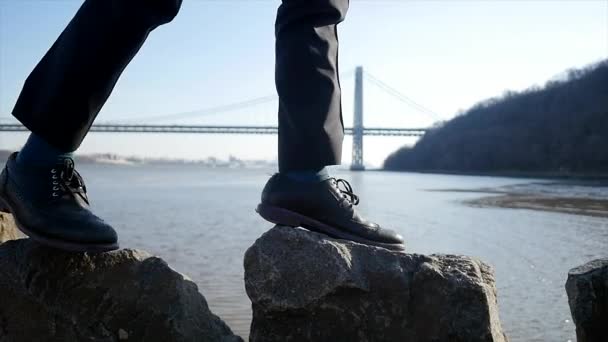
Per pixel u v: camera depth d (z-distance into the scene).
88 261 1.84
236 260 9.55
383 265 1.84
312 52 1.81
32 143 1.75
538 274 8.75
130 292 1.85
